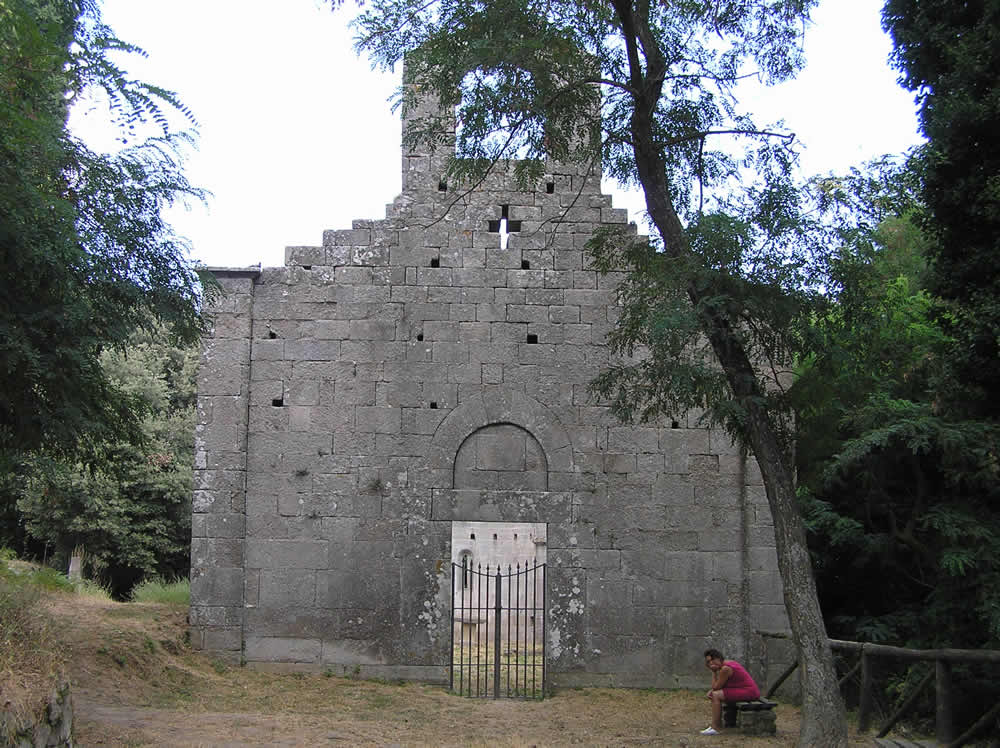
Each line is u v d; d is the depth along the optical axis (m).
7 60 9.87
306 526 15.32
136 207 11.15
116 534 27.30
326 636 15.07
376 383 15.75
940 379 13.73
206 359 15.65
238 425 15.50
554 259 16.20
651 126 12.12
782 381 16.12
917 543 15.19
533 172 12.99
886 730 11.96
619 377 12.23
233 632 14.98
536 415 15.77
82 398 11.63
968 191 11.81
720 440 15.81
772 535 15.56
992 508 14.52
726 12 11.85
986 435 12.80
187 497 28.91
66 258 10.09
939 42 12.82
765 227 11.02
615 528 15.54
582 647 15.22
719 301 10.60
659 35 12.05
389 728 12.03
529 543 28.14
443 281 16.06
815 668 10.41
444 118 13.05
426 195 16.33
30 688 8.20
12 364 9.91
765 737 11.80
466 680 16.75
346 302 15.95
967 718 12.79
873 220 11.73
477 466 15.62
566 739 11.69
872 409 14.97
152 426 28.36
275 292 15.93
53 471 11.93
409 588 15.23
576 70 12.31
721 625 15.34
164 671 13.67
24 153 9.88
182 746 9.97
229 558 15.16
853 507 16.44
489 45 11.41
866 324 11.62
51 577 17.44
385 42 12.30
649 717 13.29
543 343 15.98
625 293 12.09
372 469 15.52
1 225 9.62
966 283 12.23
